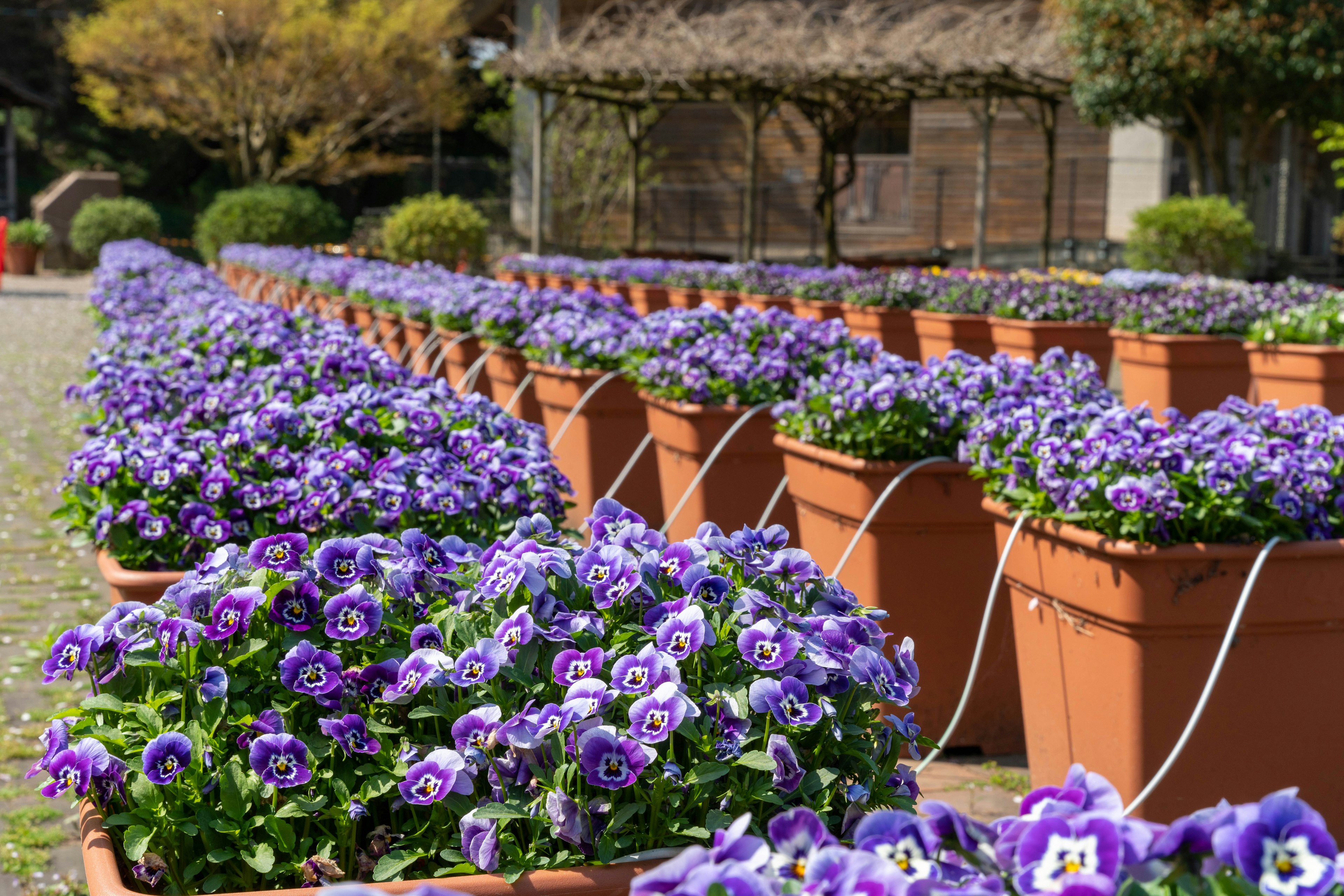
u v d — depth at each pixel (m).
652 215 24.27
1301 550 2.73
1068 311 9.08
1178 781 2.84
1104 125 17.62
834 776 1.74
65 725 1.86
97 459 3.05
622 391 5.80
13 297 20.59
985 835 1.23
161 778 1.70
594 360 6.00
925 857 1.22
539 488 3.03
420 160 29.80
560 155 23.89
